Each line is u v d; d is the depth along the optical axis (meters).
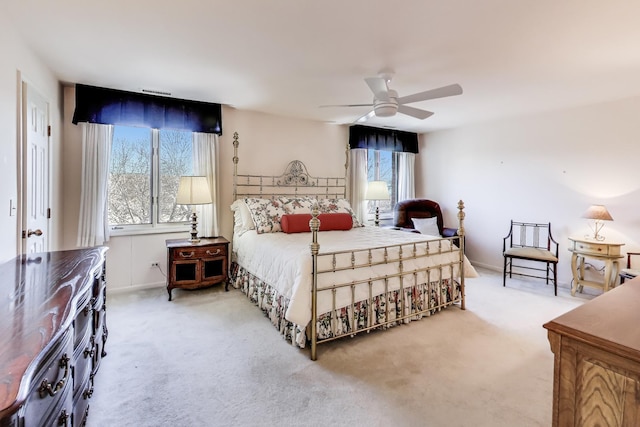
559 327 0.92
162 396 1.82
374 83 2.65
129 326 2.73
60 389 0.98
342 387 1.92
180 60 2.62
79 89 3.17
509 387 1.94
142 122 3.48
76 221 3.29
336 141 4.97
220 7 1.87
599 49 2.37
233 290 3.73
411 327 2.80
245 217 3.76
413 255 2.91
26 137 2.25
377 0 1.79
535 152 4.30
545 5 1.81
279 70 2.82
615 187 3.61
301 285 2.28
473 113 4.27
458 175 5.25
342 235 3.51
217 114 3.88
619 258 3.40
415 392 1.88
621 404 0.81
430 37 2.21
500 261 4.73
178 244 3.47
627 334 0.87
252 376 2.03
